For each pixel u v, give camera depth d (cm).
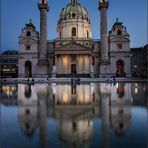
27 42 11731
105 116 1531
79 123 1320
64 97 2798
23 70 11738
